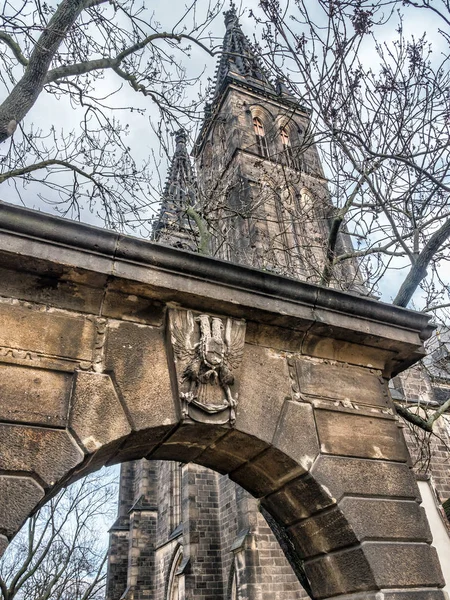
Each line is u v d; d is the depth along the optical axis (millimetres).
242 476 4875
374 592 4156
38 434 3465
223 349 4359
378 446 4887
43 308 3941
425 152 7113
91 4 6344
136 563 26016
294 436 4492
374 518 4434
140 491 28891
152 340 4246
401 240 7551
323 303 4961
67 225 3955
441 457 17281
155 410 3961
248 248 20625
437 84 7680
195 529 19922
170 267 4293
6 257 3746
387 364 5543
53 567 22812
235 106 34656
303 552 4750
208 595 18688
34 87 5570
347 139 7797
